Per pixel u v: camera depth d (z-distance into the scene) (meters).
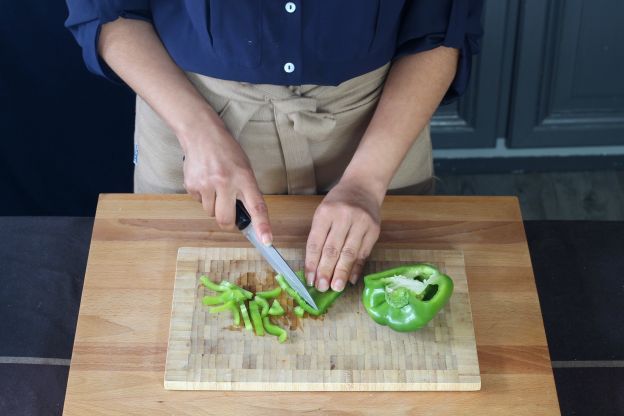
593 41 2.05
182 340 1.07
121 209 1.24
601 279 1.26
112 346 1.08
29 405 1.10
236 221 1.14
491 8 1.98
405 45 1.22
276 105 1.19
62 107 1.87
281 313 1.09
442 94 1.23
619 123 2.24
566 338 1.20
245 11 1.09
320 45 1.12
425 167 1.38
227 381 1.03
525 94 2.17
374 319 1.08
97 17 1.15
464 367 1.05
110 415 1.02
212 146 1.14
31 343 1.16
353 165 1.17
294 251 1.18
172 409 1.02
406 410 1.03
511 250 1.21
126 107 1.94
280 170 1.31
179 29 1.17
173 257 1.18
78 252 1.27
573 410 1.12
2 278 1.23
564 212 2.29
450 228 1.23
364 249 1.12
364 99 1.24
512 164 2.37
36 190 1.95
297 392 1.04
